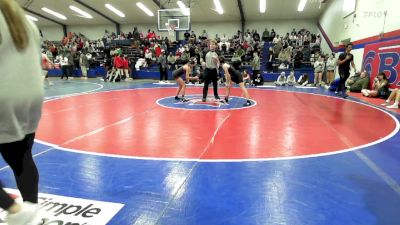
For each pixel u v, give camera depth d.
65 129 4.99
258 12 21.75
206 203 2.46
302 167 3.27
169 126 5.21
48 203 2.42
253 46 20.30
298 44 20.95
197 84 14.67
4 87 1.32
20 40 1.36
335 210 2.34
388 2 9.60
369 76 10.80
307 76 14.50
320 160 3.50
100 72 19.73
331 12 17.45
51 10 22.14
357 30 12.35
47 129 4.98
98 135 4.61
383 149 3.95
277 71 17.38
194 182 2.87
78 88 12.27
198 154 3.71
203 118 5.91
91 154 3.69
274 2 18.92
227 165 3.32
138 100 8.54
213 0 18.59
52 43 24.89
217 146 4.05
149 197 2.55
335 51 16.03
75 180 2.89
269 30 24.36
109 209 2.34
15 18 1.34
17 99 1.38
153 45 20.42
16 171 1.68
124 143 4.18
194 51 18.22
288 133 4.77
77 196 2.55
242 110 6.88
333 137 4.55
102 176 3.00
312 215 2.27
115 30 26.97
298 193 2.64
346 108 7.31
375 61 10.43
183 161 3.45
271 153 3.76
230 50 19.69
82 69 18.47
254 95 9.97
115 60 16.45
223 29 25.11
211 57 8.03
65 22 26.22
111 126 5.21
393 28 9.25
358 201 2.50
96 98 8.97
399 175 3.07
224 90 11.68
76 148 3.93
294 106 7.55
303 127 5.20
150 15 23.25
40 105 1.55
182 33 25.36
